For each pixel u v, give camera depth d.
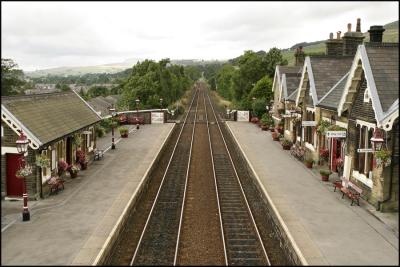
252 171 24.50
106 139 38.19
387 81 17.48
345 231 14.98
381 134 16.83
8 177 18.97
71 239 14.23
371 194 18.20
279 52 65.88
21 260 12.64
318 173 24.22
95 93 104.69
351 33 28.89
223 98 100.38
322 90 26.78
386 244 13.88
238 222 17.38
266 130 44.62
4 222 16.03
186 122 56.44
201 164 29.45
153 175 26.36
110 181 22.33
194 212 18.61
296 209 17.42
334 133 20.89
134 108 60.25
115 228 15.12
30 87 106.69
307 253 13.01
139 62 66.88
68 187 21.12
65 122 23.45
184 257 13.81
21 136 16.80
